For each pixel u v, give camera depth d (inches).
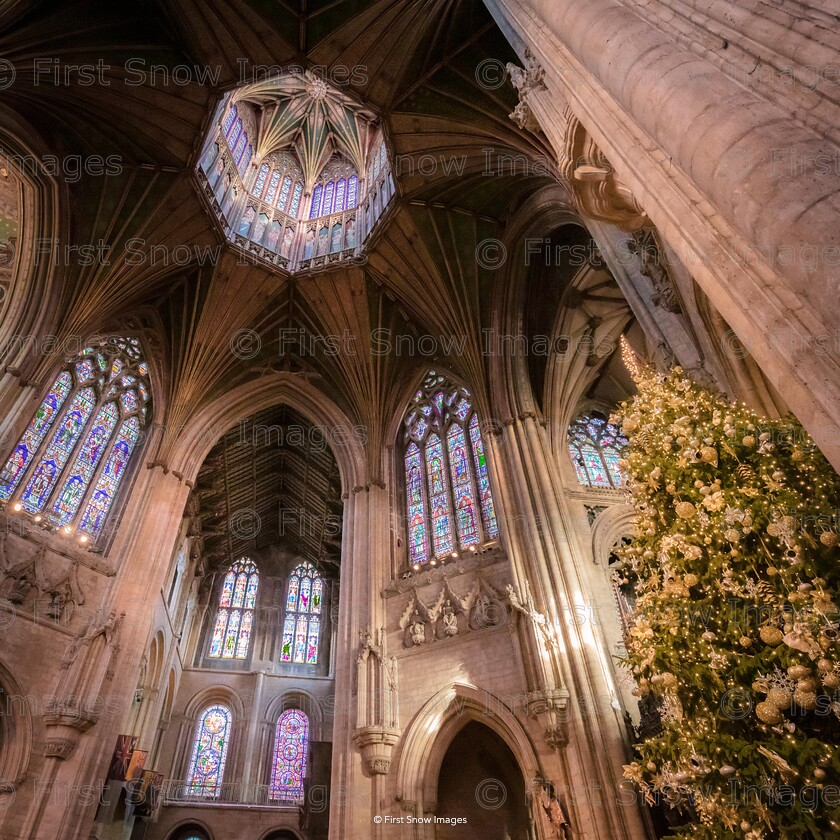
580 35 264.1
